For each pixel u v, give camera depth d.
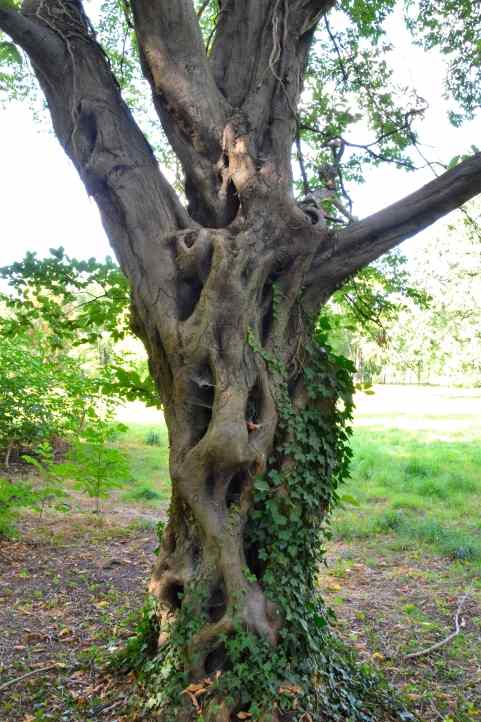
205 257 4.49
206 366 4.36
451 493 12.40
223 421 4.18
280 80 4.94
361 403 36.03
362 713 4.52
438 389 49.94
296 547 4.44
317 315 5.07
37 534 9.05
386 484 13.21
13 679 4.97
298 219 4.71
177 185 6.93
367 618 6.73
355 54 8.23
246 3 5.23
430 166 6.10
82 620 6.23
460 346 23.73
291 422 4.52
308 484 4.57
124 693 4.56
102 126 4.67
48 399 12.29
